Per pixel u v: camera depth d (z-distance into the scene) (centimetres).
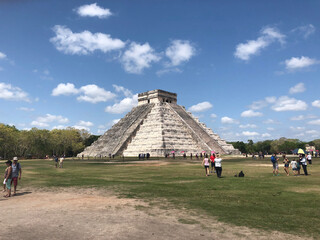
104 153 8600
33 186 1833
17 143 9594
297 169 2384
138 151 8044
